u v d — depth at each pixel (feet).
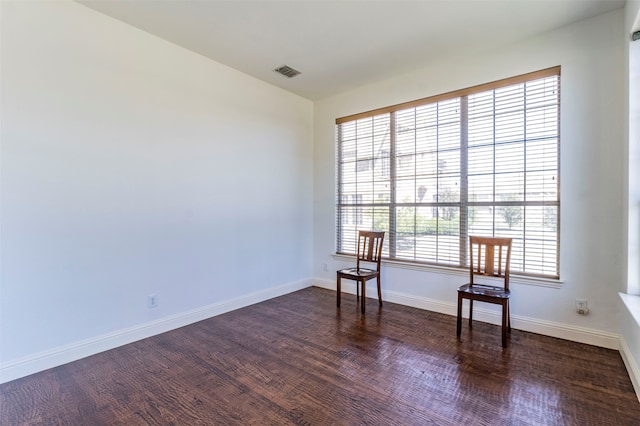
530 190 9.48
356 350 8.34
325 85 13.08
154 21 8.61
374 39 9.46
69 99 7.79
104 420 5.69
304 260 14.76
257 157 12.52
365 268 13.39
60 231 7.68
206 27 8.88
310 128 14.98
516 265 9.70
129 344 8.79
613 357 7.79
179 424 5.57
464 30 8.97
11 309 7.02
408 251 12.12
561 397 6.23
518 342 8.72
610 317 8.26
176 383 6.85
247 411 5.90
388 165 12.65
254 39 9.51
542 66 9.13
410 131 12.02
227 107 11.38
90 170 8.15
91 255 8.20
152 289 9.41
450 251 11.08
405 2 7.73
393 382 6.82
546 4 7.77
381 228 12.91
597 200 8.38
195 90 10.41
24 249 7.18
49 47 7.46
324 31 9.06
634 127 7.44
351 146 13.89
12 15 6.97
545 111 9.21
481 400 6.16
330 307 11.95
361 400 6.21
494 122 10.10
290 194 14.01
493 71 10.00
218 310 11.15
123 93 8.73
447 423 5.53
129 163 8.87
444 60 10.82
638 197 7.43
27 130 7.19
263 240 12.82
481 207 10.39
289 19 8.46
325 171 14.73
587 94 8.46
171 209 9.84
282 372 7.27
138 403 6.17
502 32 9.06
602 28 8.23
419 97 11.63
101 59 8.29
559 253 8.98
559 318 8.96
